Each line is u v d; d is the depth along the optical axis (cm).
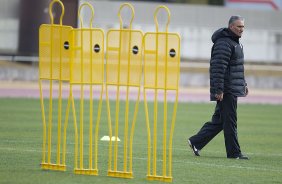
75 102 8531
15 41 13925
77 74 3419
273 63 15612
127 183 3244
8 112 7088
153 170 3434
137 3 14762
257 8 16350
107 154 4269
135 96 9950
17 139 4909
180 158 4200
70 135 5300
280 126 6675
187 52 15225
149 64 3284
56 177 3344
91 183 3222
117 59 3338
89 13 14162
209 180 3441
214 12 15388
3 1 13850
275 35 15688
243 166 3941
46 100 8694
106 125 6159
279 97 11056
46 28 3494
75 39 3412
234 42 4172
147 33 3266
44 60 3516
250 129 6334
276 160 4275
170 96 10344
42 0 13212
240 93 4191
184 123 6625
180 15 15175
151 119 6919
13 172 3466
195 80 12900
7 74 12162
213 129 4306
